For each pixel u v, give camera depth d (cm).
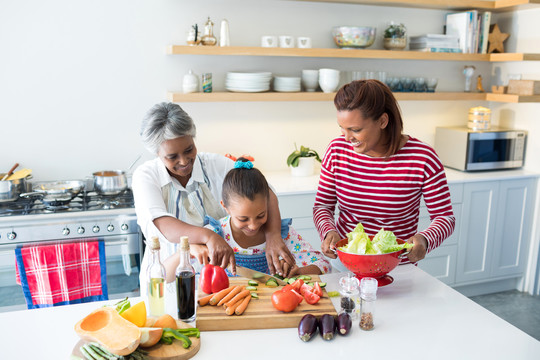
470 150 350
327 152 192
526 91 342
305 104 358
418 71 377
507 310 345
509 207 358
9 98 301
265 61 340
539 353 125
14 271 288
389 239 153
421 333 134
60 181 298
